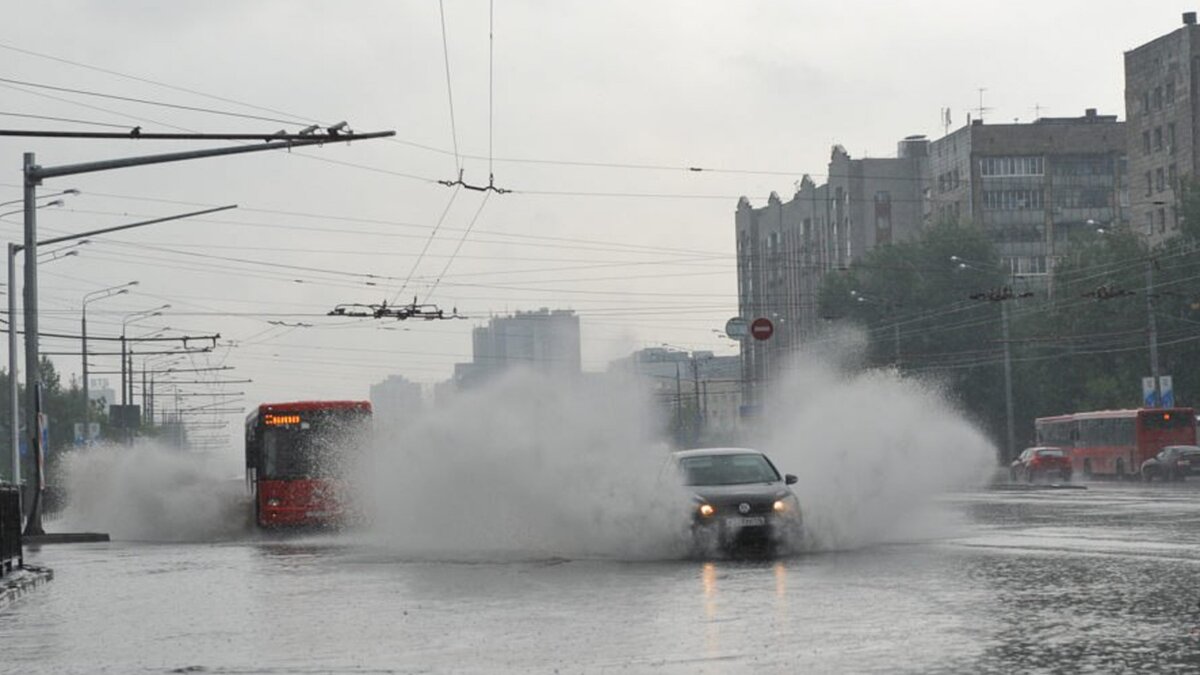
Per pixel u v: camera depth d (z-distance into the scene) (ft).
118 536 169.27
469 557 100.99
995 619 58.70
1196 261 340.39
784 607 64.64
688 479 98.58
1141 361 345.31
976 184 529.45
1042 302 385.91
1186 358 341.21
